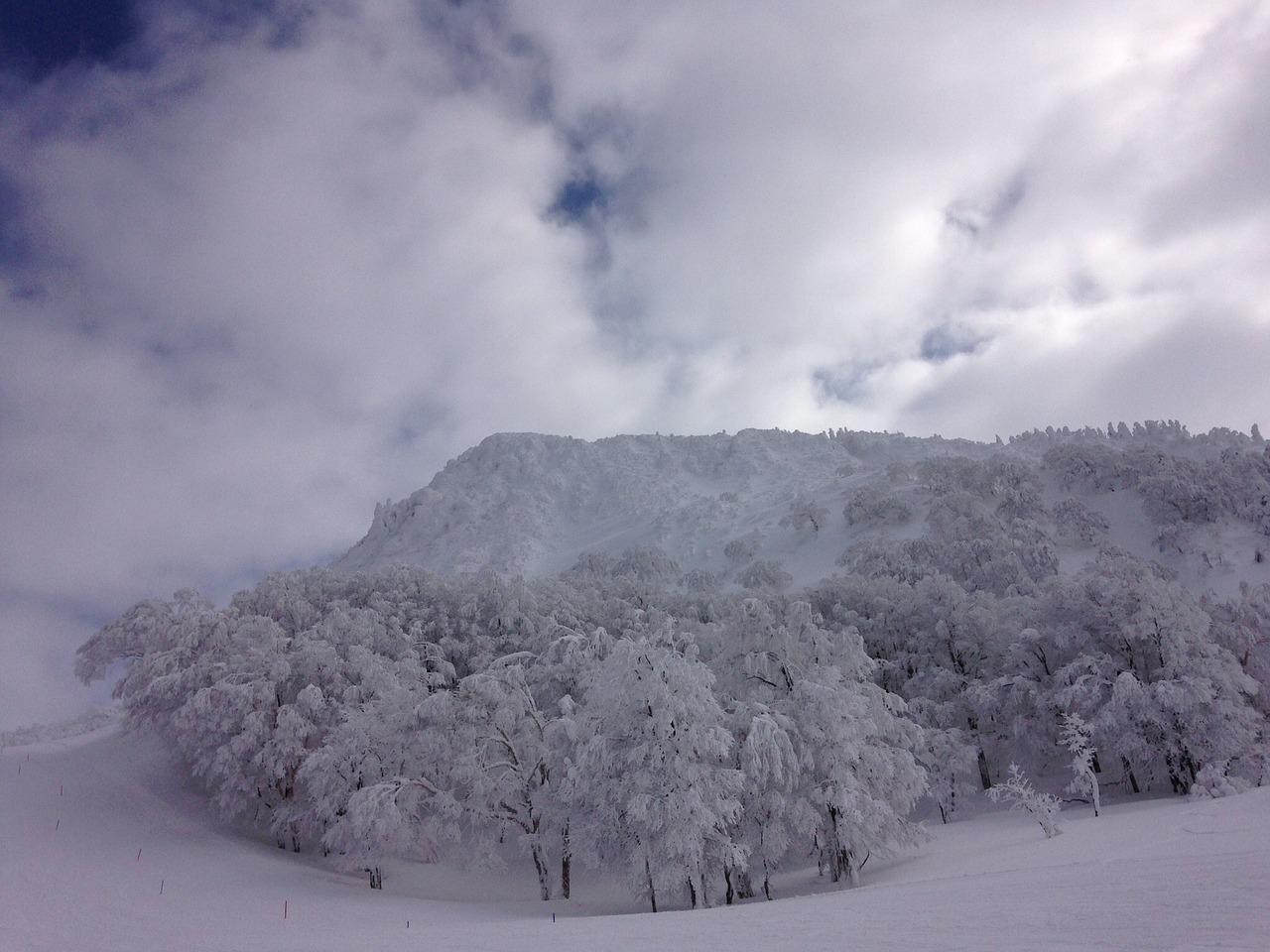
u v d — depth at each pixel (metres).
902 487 142.62
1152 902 9.67
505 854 45.19
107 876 28.95
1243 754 41.47
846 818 30.39
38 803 37.03
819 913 14.41
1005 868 20.20
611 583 83.19
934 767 47.97
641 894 29.89
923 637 61.41
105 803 39.56
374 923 24.91
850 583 71.38
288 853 40.72
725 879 31.50
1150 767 46.41
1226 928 7.54
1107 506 112.69
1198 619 45.41
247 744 39.38
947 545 95.38
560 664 45.25
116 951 18.22
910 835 33.09
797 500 141.25
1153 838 20.80
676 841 27.48
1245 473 103.38
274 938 19.83
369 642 51.28
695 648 32.41
